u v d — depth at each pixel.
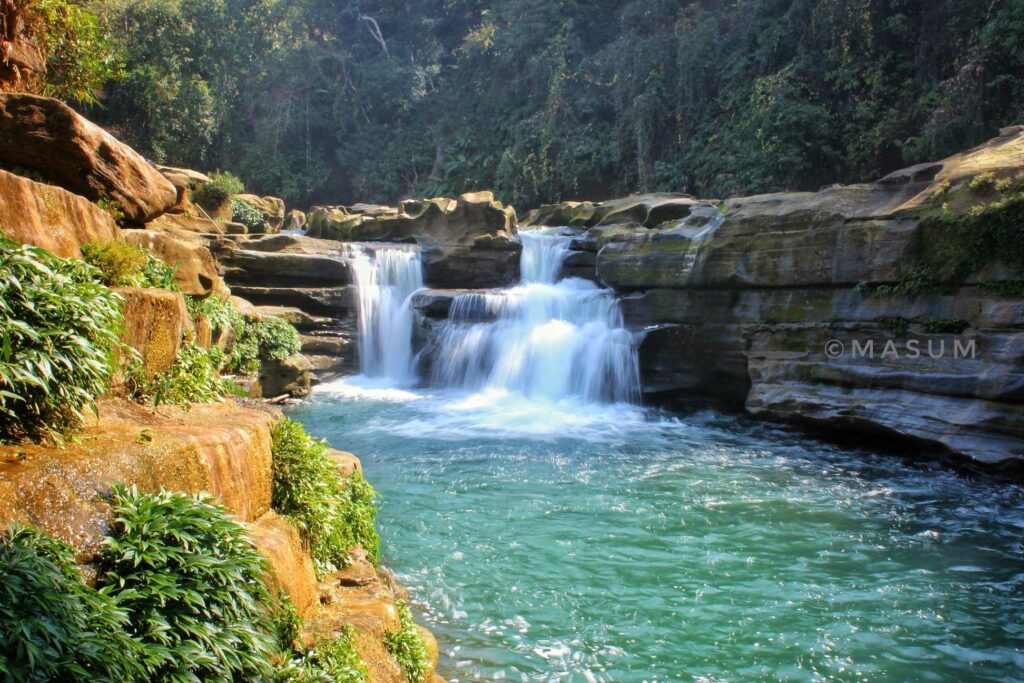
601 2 41.97
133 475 4.52
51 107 9.56
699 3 37.00
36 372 4.37
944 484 11.91
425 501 10.99
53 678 3.15
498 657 6.81
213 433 5.47
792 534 9.82
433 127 45.16
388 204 45.78
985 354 12.56
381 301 21.75
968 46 25.28
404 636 5.89
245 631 4.14
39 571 3.38
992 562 9.02
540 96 40.00
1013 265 12.60
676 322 17.80
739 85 32.44
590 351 18.48
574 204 25.94
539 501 11.02
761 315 16.27
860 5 28.19
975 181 13.31
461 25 49.81
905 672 6.74
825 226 15.16
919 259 13.77
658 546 9.41
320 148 47.38
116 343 5.08
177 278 10.15
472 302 20.58
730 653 7.00
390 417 16.69
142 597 3.80
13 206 6.03
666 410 17.70
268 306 20.50
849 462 13.17
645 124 33.72
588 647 7.04
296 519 6.27
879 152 27.41
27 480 3.94
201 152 43.16
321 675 4.68
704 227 17.88
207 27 44.06
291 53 45.50
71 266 5.13
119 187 10.45
